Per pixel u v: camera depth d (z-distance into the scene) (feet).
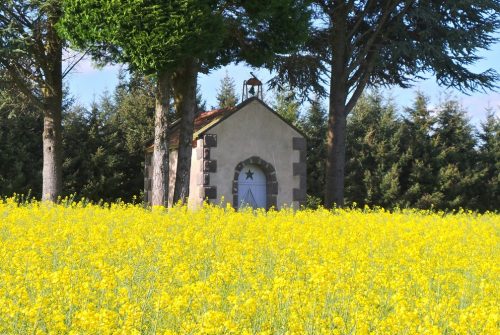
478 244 38.40
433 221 53.62
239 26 68.80
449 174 117.91
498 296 24.08
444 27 75.36
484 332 18.13
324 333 18.10
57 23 63.41
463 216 62.95
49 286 21.30
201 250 30.22
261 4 63.31
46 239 30.42
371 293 21.61
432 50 73.67
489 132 124.36
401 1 76.48
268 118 75.20
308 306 19.67
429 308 21.27
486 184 119.65
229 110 78.33
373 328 19.31
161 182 64.23
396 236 39.40
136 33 58.13
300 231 38.83
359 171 122.83
